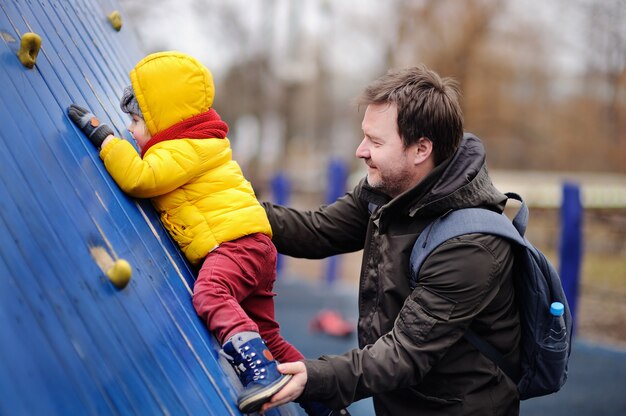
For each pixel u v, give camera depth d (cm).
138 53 351
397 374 185
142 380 136
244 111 2423
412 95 197
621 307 759
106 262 153
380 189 209
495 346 203
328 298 871
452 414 202
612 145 1593
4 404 98
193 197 198
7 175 137
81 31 253
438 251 191
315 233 243
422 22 1295
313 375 176
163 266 184
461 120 201
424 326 188
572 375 536
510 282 203
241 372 174
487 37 1322
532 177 1488
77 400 113
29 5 212
